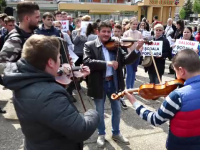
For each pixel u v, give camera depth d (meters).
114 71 2.54
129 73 4.21
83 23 4.58
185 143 1.44
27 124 1.13
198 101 1.36
